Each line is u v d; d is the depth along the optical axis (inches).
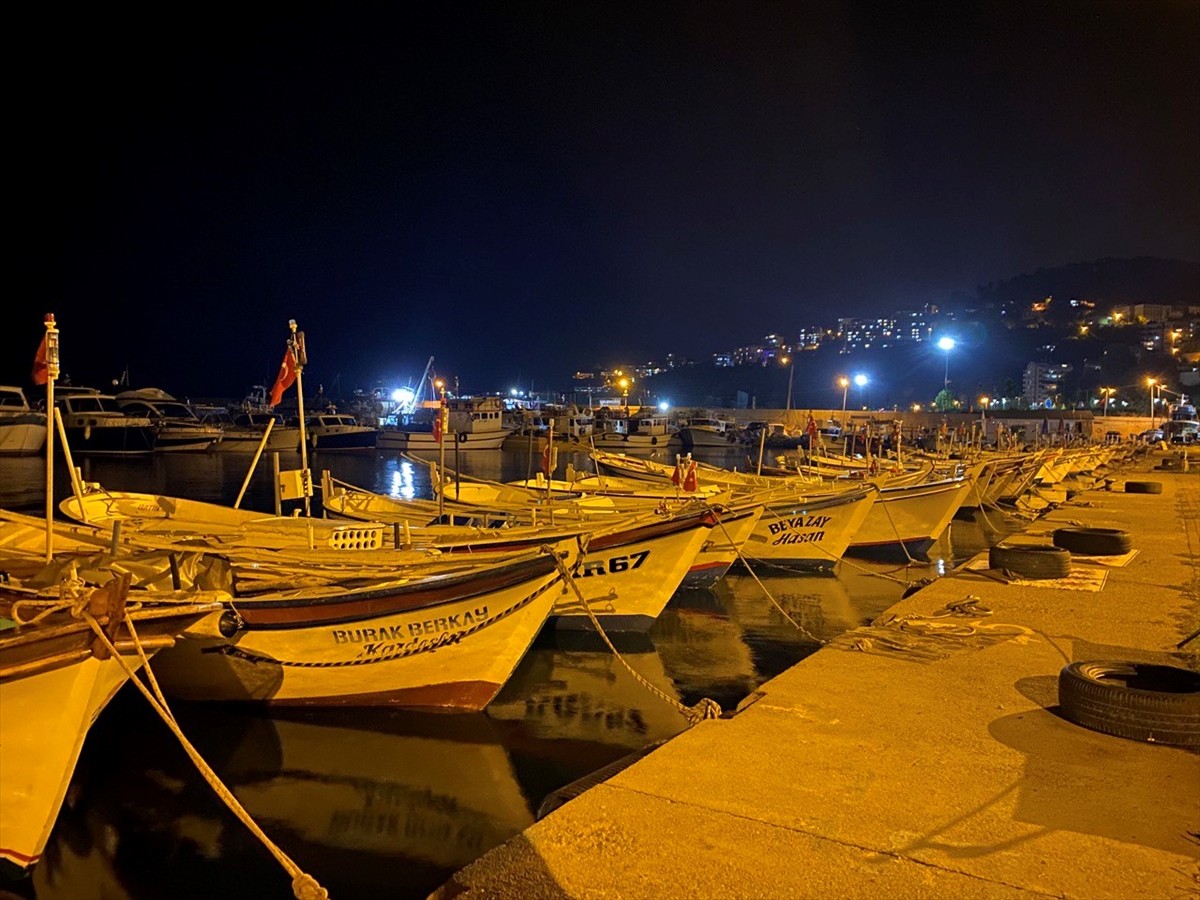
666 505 687.1
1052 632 413.4
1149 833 210.2
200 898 268.4
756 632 625.3
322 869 284.5
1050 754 260.7
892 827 212.7
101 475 2089.1
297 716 415.8
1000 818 217.8
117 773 358.6
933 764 252.7
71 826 313.4
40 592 297.1
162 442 2819.9
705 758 257.0
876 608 708.0
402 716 415.5
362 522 645.3
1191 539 749.9
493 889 185.3
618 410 4320.9
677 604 717.9
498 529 606.9
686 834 208.8
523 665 528.1
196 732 402.0
